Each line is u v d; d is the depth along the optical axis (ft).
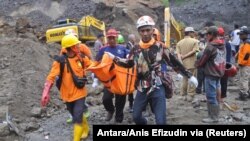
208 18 161.58
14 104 32.40
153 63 21.16
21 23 76.79
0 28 73.31
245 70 36.04
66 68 23.49
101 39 46.16
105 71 24.38
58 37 74.69
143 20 21.07
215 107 27.71
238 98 36.70
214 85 27.35
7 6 144.77
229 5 168.66
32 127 28.48
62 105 35.47
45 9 139.95
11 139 26.30
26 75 39.83
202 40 38.86
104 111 32.50
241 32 36.19
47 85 23.12
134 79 24.36
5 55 45.50
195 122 28.19
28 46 48.78
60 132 27.84
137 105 21.88
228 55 38.45
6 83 37.24
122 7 111.65
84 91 24.03
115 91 25.22
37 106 33.55
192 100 34.32
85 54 26.27
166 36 71.36
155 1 123.24
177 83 45.57
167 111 31.48
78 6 135.03
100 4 113.80
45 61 48.75
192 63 33.53
